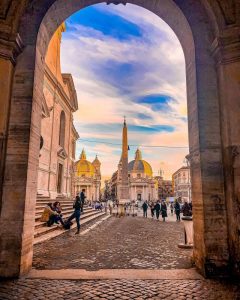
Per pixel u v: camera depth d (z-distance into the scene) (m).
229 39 6.25
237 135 5.98
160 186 147.25
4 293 4.55
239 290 4.80
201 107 6.44
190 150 7.04
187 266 6.58
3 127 5.92
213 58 6.70
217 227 5.85
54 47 24.58
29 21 6.60
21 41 6.32
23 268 5.64
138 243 10.30
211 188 6.04
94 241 10.66
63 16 7.64
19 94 6.20
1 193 5.71
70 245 9.59
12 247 5.50
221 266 5.63
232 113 6.09
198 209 6.27
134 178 120.00
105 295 4.49
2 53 6.03
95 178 113.06
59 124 25.98
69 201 23.86
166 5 7.39
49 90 22.75
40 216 13.84
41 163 20.80
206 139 6.28
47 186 22.23
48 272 5.88
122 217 28.61
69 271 5.96
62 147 27.72
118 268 6.33
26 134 6.01
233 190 5.82
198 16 6.93
